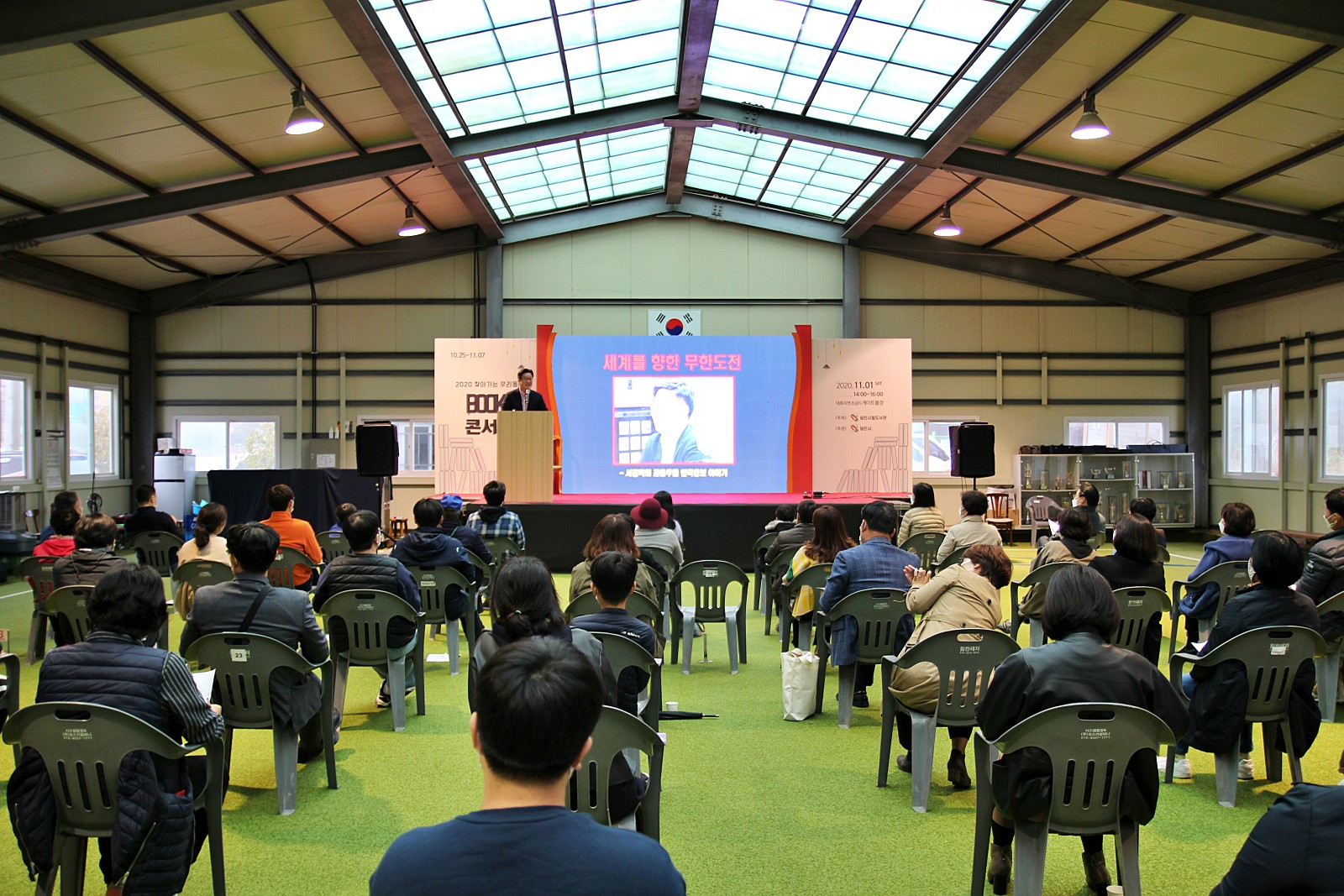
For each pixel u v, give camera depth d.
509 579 2.65
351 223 12.83
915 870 2.83
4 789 3.51
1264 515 13.08
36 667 5.45
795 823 3.21
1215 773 3.72
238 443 14.15
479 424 12.48
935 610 3.56
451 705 4.75
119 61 7.21
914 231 14.34
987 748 2.56
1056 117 9.03
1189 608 4.46
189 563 5.32
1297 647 3.25
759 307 14.46
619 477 12.35
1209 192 10.16
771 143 11.77
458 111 9.91
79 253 11.47
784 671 4.54
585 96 10.33
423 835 1.15
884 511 4.50
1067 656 2.37
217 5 6.14
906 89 9.51
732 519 9.80
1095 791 2.27
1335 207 9.97
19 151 8.26
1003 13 7.72
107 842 2.30
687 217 14.52
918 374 14.52
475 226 14.17
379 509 10.31
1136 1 6.32
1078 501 6.75
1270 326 13.02
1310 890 1.29
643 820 2.44
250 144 9.27
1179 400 14.65
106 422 13.29
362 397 14.21
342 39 7.70
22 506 10.48
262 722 3.26
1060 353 14.56
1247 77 7.67
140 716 2.30
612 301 14.40
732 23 9.02
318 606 4.29
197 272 13.53
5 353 11.05
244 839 3.09
